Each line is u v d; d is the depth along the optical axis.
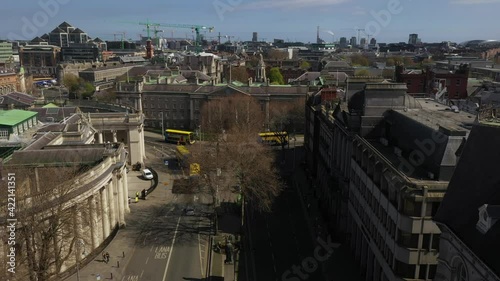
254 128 143.00
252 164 95.88
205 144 123.56
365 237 71.38
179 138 164.12
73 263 73.19
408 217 53.38
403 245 54.84
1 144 89.25
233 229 91.44
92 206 75.88
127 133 134.12
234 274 73.56
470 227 40.81
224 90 181.12
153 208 102.31
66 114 130.62
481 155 45.12
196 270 74.38
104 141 137.62
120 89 191.38
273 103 179.38
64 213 65.94
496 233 37.09
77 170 78.06
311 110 129.50
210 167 97.31
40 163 80.75
